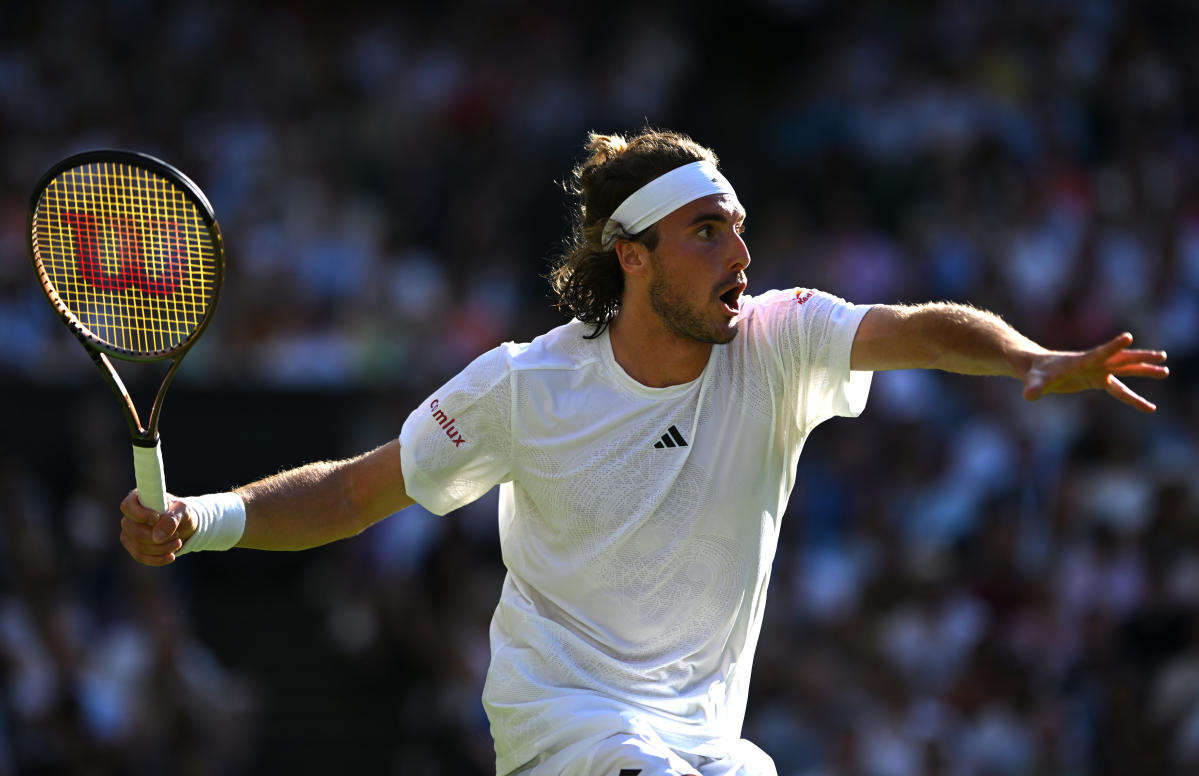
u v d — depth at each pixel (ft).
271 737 128.88
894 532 121.08
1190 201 159.84
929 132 166.09
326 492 45.65
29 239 44.01
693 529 43.55
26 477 128.47
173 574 129.39
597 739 42.93
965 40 175.94
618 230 44.01
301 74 174.70
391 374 142.92
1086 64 172.86
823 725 106.73
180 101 170.19
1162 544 111.14
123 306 49.55
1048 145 164.45
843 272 152.05
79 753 110.83
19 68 168.76
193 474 136.87
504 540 47.06
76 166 43.83
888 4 187.93
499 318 150.82
